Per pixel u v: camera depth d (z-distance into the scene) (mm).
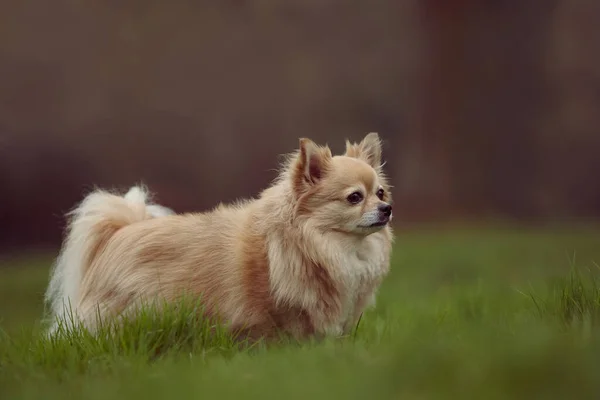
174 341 5113
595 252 13352
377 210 5844
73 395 4090
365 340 5250
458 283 10109
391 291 9930
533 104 22047
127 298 5816
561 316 5078
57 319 6188
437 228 19594
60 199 19219
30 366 4738
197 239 5926
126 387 4105
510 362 3670
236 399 3717
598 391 3404
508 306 6949
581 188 23203
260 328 5688
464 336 4742
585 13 24703
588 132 23766
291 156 6207
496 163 21688
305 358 4461
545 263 12172
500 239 15945
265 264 5695
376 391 3623
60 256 6551
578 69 24375
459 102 21359
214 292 5719
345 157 6199
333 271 5773
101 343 5020
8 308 10305
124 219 6375
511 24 21344
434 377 3684
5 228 18266
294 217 5773
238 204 6320
